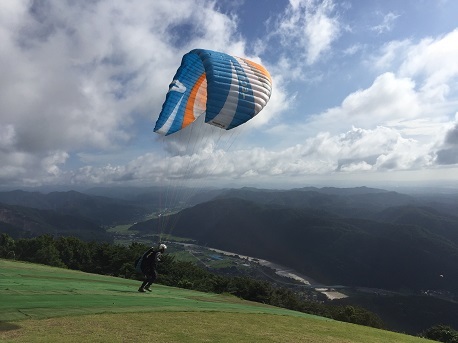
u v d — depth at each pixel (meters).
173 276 40.94
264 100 11.98
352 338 9.91
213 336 7.68
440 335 33.12
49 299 9.22
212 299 14.80
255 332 8.66
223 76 11.30
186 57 12.80
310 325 11.21
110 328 7.26
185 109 13.38
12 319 7.15
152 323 8.15
